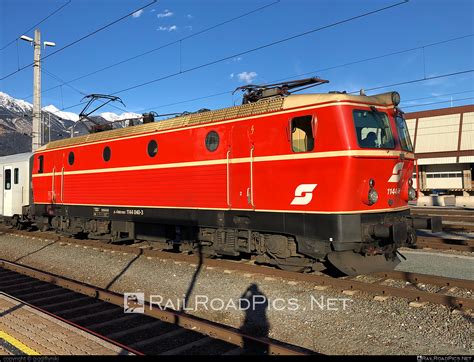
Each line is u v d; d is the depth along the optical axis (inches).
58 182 593.6
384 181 321.7
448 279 309.6
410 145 365.7
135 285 354.3
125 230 503.5
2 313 260.1
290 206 327.9
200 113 408.5
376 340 219.6
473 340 212.7
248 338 214.4
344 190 300.8
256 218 354.3
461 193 1476.4
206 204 390.9
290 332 238.2
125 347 203.3
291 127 327.3
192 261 415.8
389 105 337.4
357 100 312.5
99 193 517.0
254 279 345.1
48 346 204.2
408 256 424.5
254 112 353.7
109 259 456.8
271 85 391.5
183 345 219.5
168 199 428.1
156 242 511.8
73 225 587.5
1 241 644.7
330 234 304.3
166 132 431.5
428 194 1560.0
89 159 534.9
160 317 262.5
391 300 277.3
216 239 405.7
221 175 377.7
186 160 409.4
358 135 305.3
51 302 312.8
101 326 253.3
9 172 750.5
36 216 659.4
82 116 615.5
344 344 217.8
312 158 313.4
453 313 247.9
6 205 753.6
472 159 1398.9
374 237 313.3
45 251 529.7
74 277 403.2
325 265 358.0
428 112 1528.1
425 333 224.7
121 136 487.2
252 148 353.1
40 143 898.1
